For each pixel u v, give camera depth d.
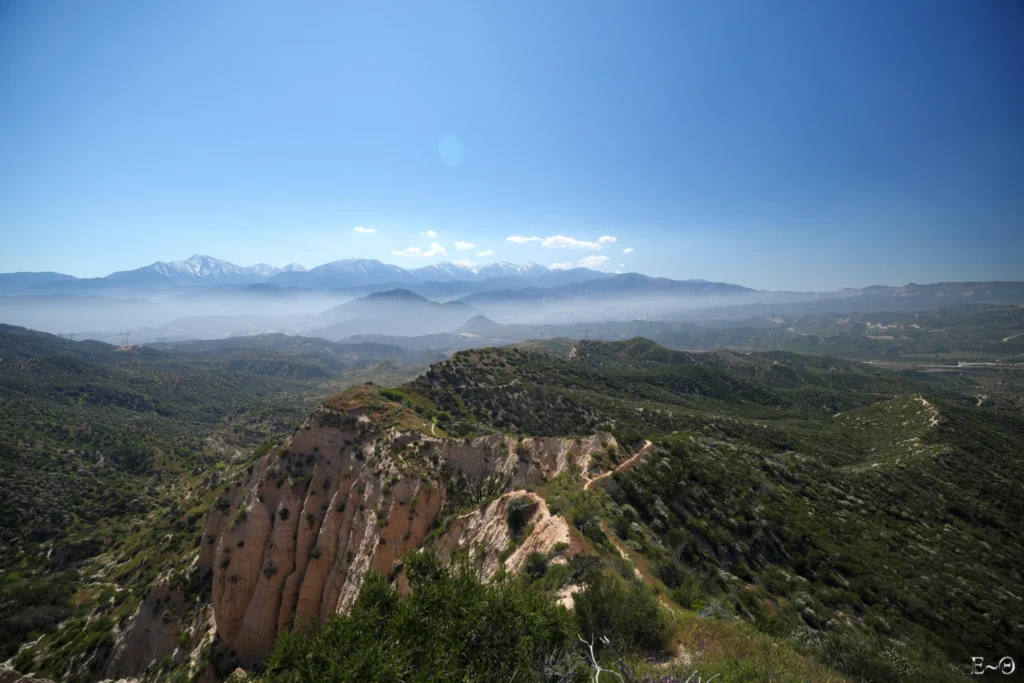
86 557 73.50
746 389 141.38
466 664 11.02
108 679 39.53
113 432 131.50
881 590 31.81
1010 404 187.25
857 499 48.47
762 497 42.25
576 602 14.77
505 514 30.39
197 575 44.41
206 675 37.81
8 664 45.25
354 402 56.88
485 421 75.75
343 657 11.09
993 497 57.00
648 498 38.00
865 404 144.62
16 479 91.81
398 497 42.81
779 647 15.88
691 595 21.81
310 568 42.03
